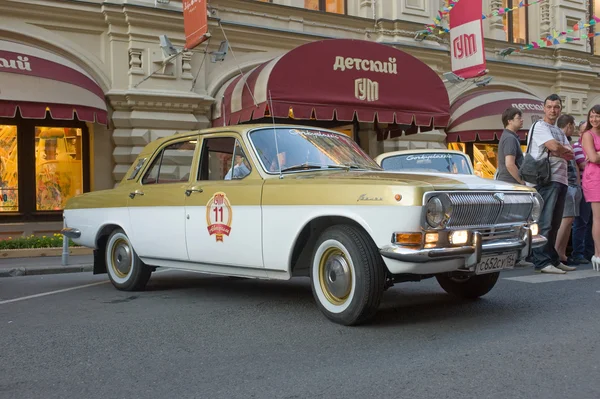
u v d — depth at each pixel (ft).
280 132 17.60
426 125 40.88
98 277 27.25
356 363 11.53
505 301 17.31
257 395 9.98
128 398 10.07
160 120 39.45
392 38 49.06
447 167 27.71
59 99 33.78
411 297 18.67
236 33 43.01
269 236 15.78
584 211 26.76
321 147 17.81
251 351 12.68
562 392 9.66
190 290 21.36
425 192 13.17
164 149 20.18
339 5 48.96
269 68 35.40
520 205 15.37
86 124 39.99
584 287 19.26
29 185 38.42
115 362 12.19
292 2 46.01
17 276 28.76
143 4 38.70
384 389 10.03
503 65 55.98
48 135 39.04
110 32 38.60
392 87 39.42
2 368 11.97
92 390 10.53
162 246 19.30
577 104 60.85
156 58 39.52
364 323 14.78
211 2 42.04
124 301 19.33
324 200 14.52
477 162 57.00
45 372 11.65
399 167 27.37
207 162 18.48
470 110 50.52
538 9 59.31
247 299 18.99
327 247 14.80
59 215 39.17
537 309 16.07
